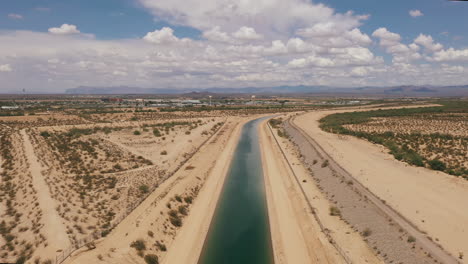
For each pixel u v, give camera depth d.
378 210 39.75
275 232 40.22
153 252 33.12
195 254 35.03
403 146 77.69
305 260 33.47
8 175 47.50
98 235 33.00
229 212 47.25
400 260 29.75
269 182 60.97
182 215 43.91
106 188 47.00
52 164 55.00
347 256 31.62
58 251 28.69
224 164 74.88
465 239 31.98
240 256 35.09
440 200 42.34
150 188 50.09
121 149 72.56
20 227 32.50
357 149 78.12
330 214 42.34
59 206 37.28
